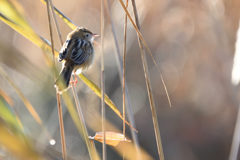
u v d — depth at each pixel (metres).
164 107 14.33
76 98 4.68
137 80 14.76
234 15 10.56
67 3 13.42
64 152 4.33
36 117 4.11
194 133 13.56
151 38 13.60
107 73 13.62
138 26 4.79
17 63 3.00
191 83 13.33
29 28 4.33
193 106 13.60
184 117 13.84
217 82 12.16
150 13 12.91
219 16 10.70
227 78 11.36
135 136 5.16
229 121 12.66
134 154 4.96
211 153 13.22
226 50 10.78
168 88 14.30
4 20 4.25
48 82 3.20
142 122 14.27
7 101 3.63
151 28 13.27
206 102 13.05
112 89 14.05
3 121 3.21
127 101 5.33
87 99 11.12
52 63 3.42
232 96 10.36
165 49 13.74
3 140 2.88
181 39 12.94
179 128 13.80
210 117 13.21
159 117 14.30
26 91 12.30
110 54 12.75
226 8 10.65
